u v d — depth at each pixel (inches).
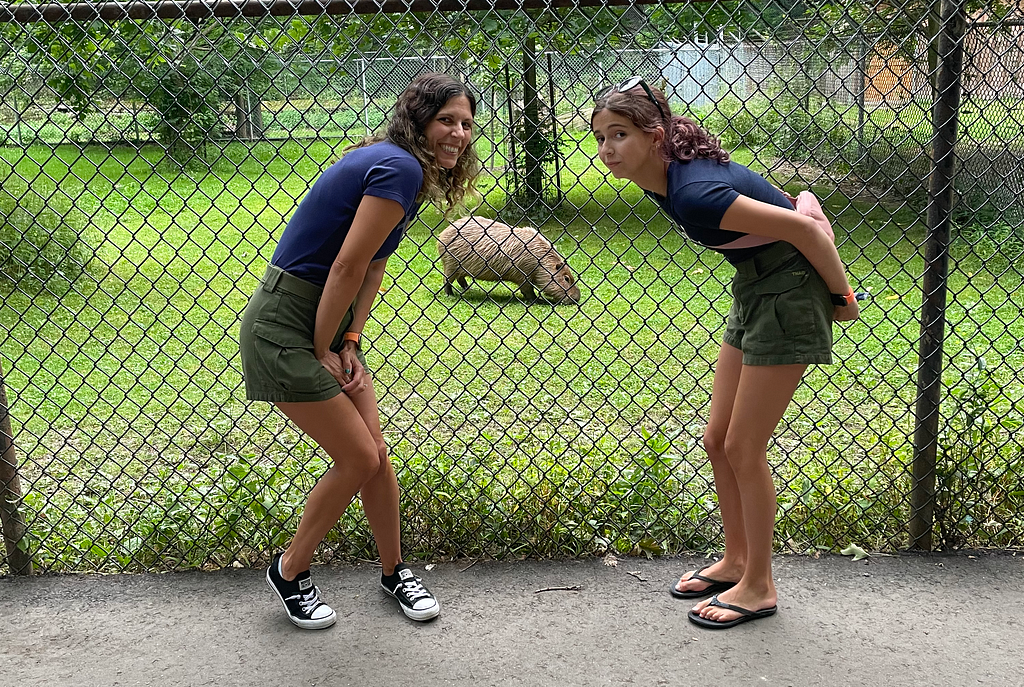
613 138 99.8
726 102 158.2
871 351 233.5
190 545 127.6
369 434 106.0
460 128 100.3
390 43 129.3
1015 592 116.7
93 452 175.5
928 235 121.8
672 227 129.3
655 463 134.9
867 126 146.2
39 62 129.4
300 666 102.8
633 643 106.6
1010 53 121.6
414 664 102.9
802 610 112.9
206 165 127.3
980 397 132.5
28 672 102.3
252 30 119.0
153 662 104.0
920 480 127.1
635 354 243.6
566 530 128.8
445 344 258.1
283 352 99.8
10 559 124.5
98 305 297.7
